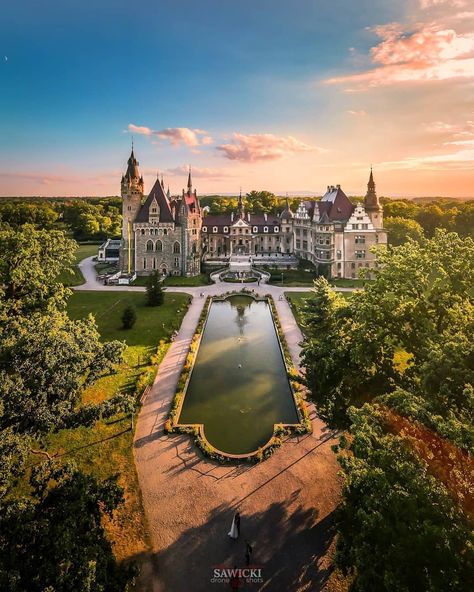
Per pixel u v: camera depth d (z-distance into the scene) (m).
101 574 16.50
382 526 14.55
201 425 36.66
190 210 114.88
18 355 24.00
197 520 26.17
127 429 36.03
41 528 16.89
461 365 20.14
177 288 98.44
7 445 19.30
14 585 14.59
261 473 30.58
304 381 33.19
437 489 14.88
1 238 42.47
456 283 28.59
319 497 28.03
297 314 73.44
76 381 24.39
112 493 20.20
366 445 16.48
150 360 51.28
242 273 112.69
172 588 21.72
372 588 14.45
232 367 51.41
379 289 29.75
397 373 27.91
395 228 129.88
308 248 122.44
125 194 112.25
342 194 112.44
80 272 117.00
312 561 23.14
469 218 141.75
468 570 12.87
